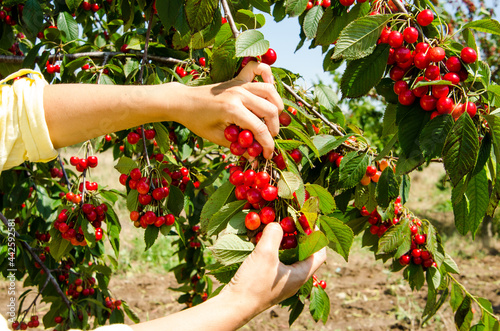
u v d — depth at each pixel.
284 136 1.39
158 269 7.47
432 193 14.52
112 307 3.13
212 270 1.15
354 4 1.61
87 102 1.17
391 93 1.51
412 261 2.03
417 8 1.37
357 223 2.07
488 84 1.29
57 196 3.03
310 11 1.75
